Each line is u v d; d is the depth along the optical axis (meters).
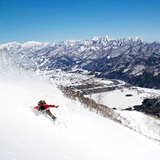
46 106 10.79
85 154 8.30
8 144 5.25
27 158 4.81
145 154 13.51
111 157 10.04
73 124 11.95
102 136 12.60
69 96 25.36
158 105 151.75
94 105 29.98
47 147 6.70
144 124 40.53
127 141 14.45
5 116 8.05
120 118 35.28
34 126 8.57
